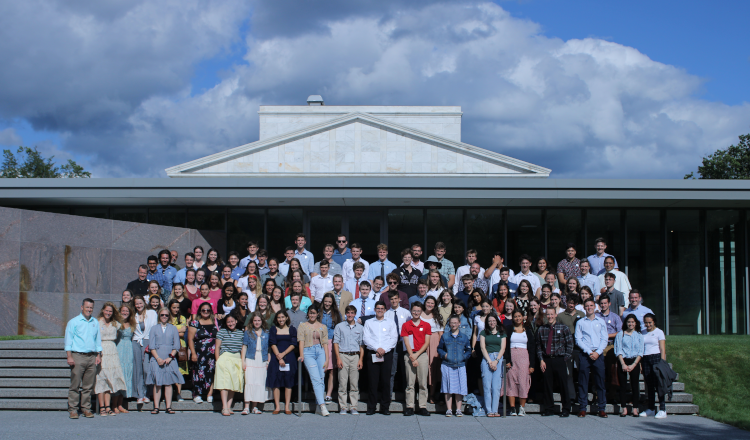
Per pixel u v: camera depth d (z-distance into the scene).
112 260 16.69
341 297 12.17
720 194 15.73
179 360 11.53
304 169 30.86
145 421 10.12
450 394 10.85
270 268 12.84
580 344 10.97
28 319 14.91
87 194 16.30
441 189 16.08
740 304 17.56
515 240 17.78
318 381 10.87
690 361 12.72
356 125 31.03
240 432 9.12
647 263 17.61
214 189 16.27
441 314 11.60
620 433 9.29
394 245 17.91
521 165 29.53
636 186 15.76
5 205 18.03
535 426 9.84
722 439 8.91
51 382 11.78
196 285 12.67
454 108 39.72
